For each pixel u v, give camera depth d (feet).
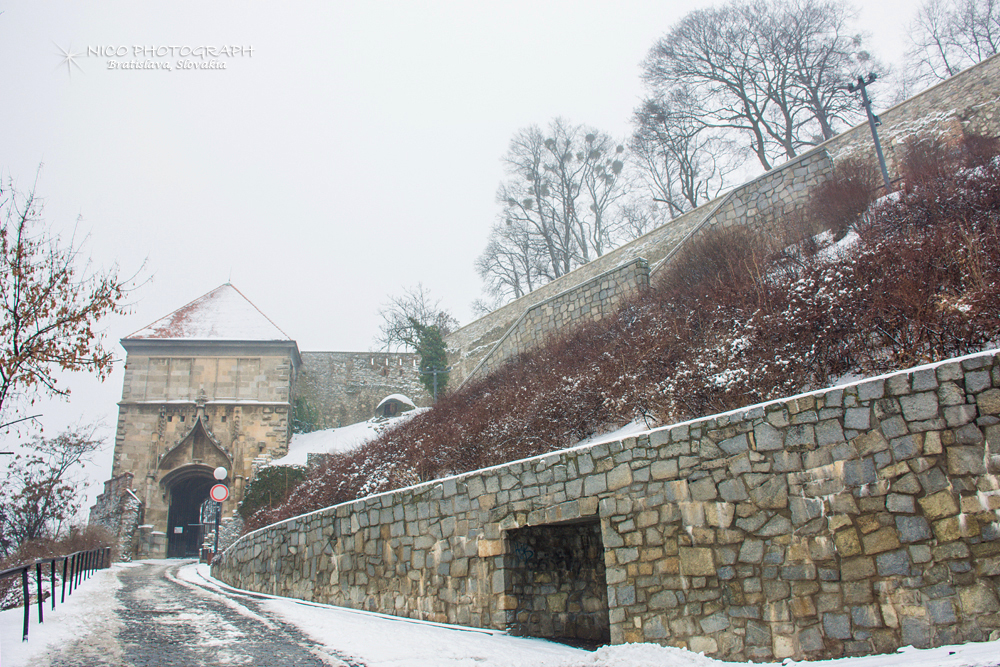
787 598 19.63
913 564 17.90
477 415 45.06
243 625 27.76
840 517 19.27
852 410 19.69
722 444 21.91
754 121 101.40
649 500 23.25
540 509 26.55
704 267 47.34
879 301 25.64
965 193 35.76
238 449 115.44
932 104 59.11
